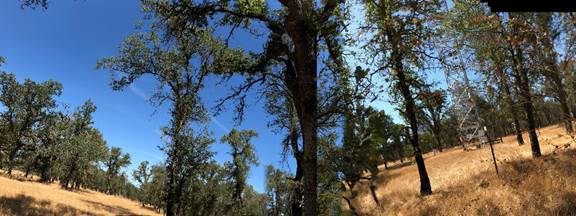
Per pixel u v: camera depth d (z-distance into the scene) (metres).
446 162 39.72
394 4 8.11
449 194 21.33
